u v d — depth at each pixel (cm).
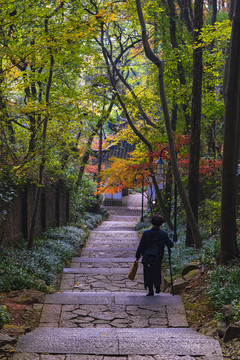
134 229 2159
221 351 488
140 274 1070
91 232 1966
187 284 792
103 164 3203
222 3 2027
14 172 1065
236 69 755
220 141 1634
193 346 498
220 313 605
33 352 481
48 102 1012
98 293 748
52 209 1590
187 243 1173
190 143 1170
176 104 1620
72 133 1323
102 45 1435
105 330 576
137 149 1822
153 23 1612
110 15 935
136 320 635
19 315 626
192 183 1165
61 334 539
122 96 1550
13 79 1038
